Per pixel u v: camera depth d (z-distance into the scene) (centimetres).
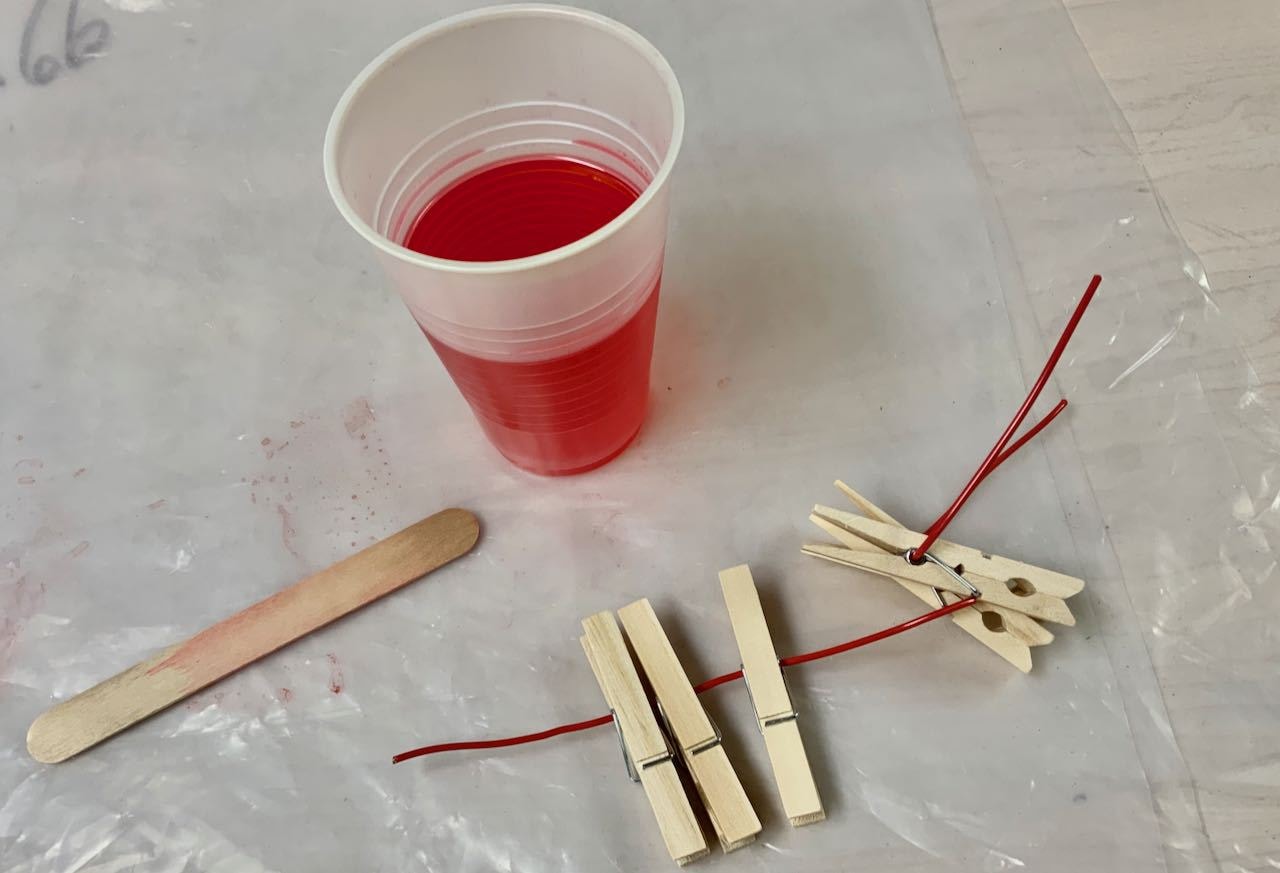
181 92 36
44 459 30
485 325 21
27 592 28
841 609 27
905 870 24
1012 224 32
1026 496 28
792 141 34
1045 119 34
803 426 30
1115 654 26
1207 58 34
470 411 30
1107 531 28
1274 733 25
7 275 33
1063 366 30
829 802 25
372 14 38
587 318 21
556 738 26
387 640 27
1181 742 25
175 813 26
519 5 22
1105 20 35
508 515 29
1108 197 32
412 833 25
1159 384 29
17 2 38
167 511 29
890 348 30
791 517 28
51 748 26
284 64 37
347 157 21
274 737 26
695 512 29
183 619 28
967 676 26
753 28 37
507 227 26
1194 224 31
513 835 25
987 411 29
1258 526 27
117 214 34
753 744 25
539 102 24
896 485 29
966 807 25
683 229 33
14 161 35
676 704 25
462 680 27
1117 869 24
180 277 33
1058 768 25
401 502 29
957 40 35
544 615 27
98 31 38
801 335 31
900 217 33
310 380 31
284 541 29
